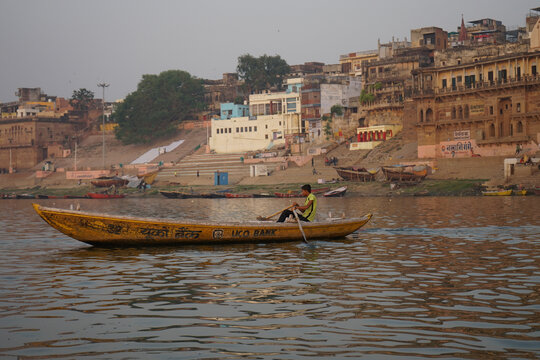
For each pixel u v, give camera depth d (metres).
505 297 10.23
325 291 10.98
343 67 120.69
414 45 95.44
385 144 83.31
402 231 21.78
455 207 37.94
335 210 37.94
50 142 125.69
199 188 83.44
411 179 65.94
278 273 13.05
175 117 122.62
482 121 69.25
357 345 7.61
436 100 73.56
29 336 8.19
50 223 16.72
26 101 140.88
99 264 14.59
